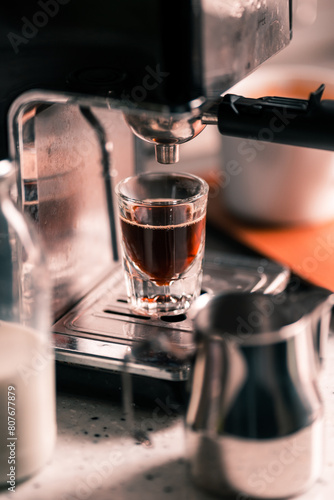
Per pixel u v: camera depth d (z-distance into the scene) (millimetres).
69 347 577
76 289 632
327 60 1009
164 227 590
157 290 606
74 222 623
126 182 616
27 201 575
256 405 492
